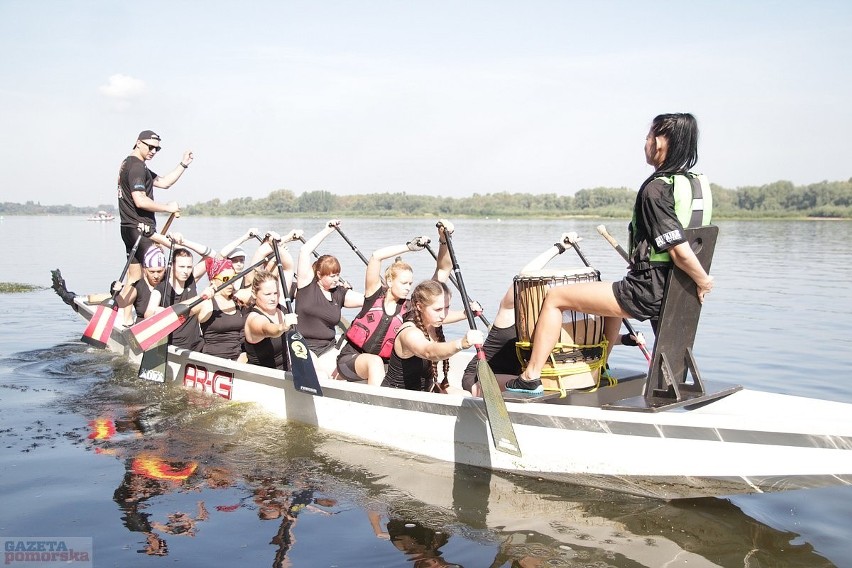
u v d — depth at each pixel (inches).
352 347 225.1
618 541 146.0
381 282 232.4
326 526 152.1
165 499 165.3
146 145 332.8
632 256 164.9
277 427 218.7
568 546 143.5
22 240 1371.8
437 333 202.5
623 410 161.9
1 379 281.3
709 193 163.3
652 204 155.8
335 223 287.4
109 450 198.2
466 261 772.6
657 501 164.7
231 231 1540.4
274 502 164.4
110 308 311.0
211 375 253.3
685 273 160.4
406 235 1282.0
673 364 167.9
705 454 156.2
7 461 188.7
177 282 306.5
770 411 178.5
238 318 269.6
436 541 145.6
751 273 666.8
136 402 246.5
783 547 143.7
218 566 134.6
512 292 196.5
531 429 173.9
